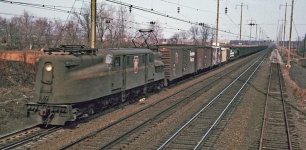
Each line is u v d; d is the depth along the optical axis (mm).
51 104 16766
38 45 51500
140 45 30969
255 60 84250
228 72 50219
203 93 29453
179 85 34438
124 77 22031
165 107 22672
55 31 59812
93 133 15828
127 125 17734
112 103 21750
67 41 53250
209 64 51188
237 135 16562
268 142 15758
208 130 17062
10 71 27375
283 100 27219
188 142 15117
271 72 52438
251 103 25500
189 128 17578
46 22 66875
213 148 14414
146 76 25859
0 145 13734
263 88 34281
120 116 19688
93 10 22219
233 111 22297
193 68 41219
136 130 16812
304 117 22094
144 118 19344
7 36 58000
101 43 53250
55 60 16828
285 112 22359
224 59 65750
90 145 14297
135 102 24266
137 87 25125
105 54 19750
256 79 41781
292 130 18141
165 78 31438
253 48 123250
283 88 34562
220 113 21406
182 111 21688
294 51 137000
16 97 22641
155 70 27844
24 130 16016
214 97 27516
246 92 30812
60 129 16578
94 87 18500
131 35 62250
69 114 16641
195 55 41969
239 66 63656
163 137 15758
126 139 15289
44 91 16875
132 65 23172
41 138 15008
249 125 18844
